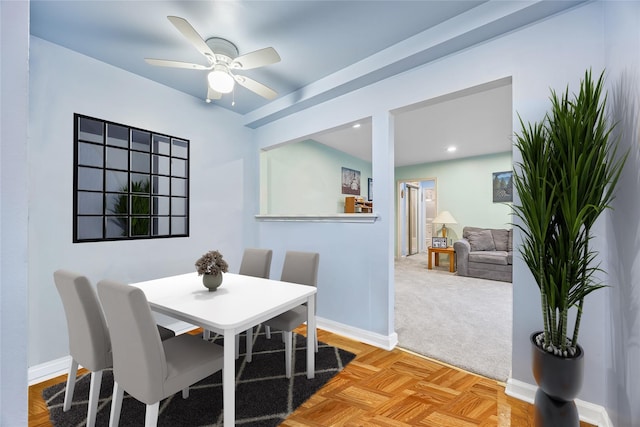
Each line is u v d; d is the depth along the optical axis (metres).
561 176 1.35
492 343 2.56
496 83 1.98
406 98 2.38
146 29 2.02
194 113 3.11
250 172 3.73
